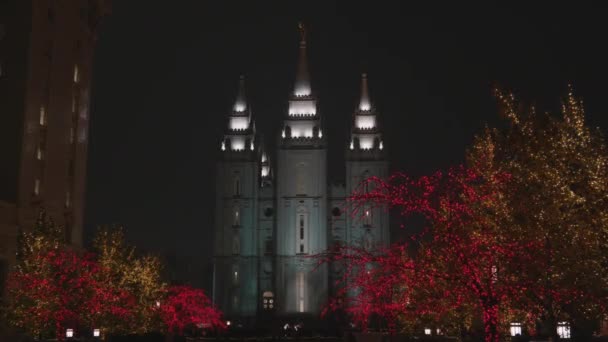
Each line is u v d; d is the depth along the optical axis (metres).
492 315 28.45
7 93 68.88
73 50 81.06
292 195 134.50
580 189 31.55
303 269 131.12
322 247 132.25
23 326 52.53
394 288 47.88
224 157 137.88
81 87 82.94
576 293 31.23
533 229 31.86
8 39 70.06
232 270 133.38
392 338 52.69
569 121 31.97
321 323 126.25
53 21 75.50
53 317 52.91
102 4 87.19
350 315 124.62
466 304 41.47
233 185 136.75
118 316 59.81
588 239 30.83
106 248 63.06
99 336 56.50
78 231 80.62
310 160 135.75
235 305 132.12
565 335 39.81
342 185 138.25
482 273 30.62
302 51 141.50
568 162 31.56
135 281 63.22
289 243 132.75
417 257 41.06
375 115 139.00
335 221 136.62
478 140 35.94
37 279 52.94
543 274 31.28
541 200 32.16
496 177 33.81
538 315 34.81
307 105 138.38
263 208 138.62
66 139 78.44
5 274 60.81
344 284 129.62
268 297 134.50
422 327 59.22
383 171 136.50
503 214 32.56
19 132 68.06
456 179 31.66
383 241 130.50
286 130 137.50
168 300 74.50
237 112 139.50
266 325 127.75
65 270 55.00
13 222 64.62
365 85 140.88
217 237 135.00
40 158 72.00
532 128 32.53
